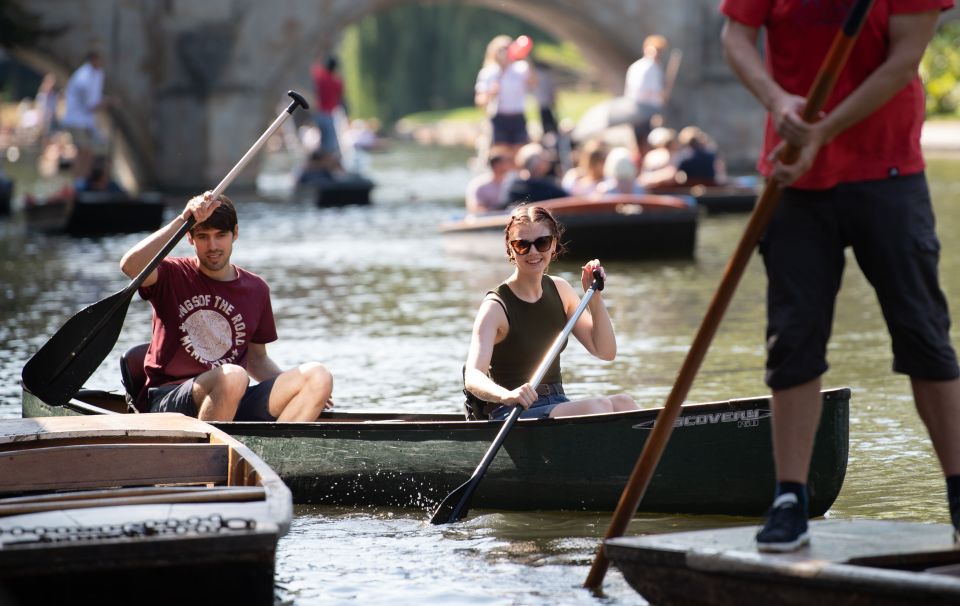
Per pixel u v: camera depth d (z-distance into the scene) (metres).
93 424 16.86
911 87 11.93
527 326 17.69
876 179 11.85
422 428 17.59
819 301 11.95
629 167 50.56
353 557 15.41
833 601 11.16
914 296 11.91
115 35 85.56
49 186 92.50
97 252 51.09
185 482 15.88
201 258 19.06
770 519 12.07
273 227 60.84
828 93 11.15
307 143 111.31
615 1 95.88
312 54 89.06
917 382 12.16
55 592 11.52
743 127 97.19
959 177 78.25
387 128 177.62
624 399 17.94
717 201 62.38
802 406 12.00
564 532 16.38
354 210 70.38
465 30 166.25
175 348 19.06
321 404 19.00
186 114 87.25
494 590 13.94
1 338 31.62
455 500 16.78
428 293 39.12
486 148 70.06
